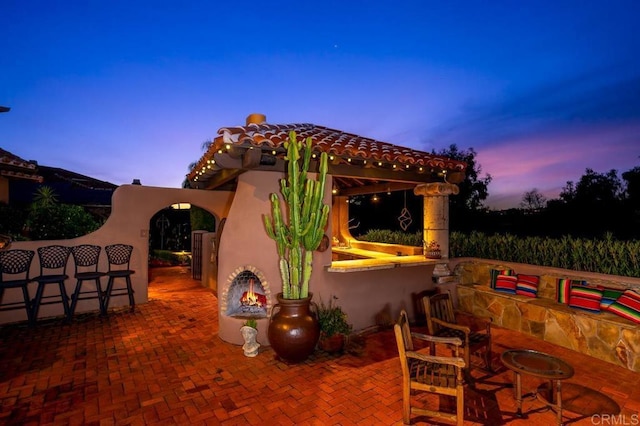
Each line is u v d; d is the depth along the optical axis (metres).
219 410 3.46
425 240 6.64
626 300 4.82
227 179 6.45
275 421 3.29
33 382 4.00
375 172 5.89
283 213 5.24
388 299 6.13
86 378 4.11
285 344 4.35
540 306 5.54
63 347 5.07
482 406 3.59
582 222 9.99
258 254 5.19
